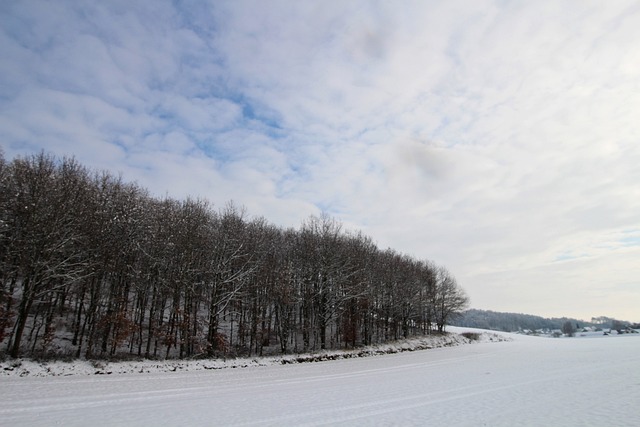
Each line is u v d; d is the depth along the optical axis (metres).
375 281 62.47
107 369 29.14
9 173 33.12
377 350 53.72
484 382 27.38
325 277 50.09
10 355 28.12
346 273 53.81
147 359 34.19
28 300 29.12
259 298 46.50
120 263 36.25
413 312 79.06
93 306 33.75
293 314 53.72
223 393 22.52
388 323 71.38
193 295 39.53
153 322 41.44
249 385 25.75
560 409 18.50
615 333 161.38
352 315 54.72
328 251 51.22
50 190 31.52
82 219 33.66
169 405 18.77
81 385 23.12
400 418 16.86
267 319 48.75
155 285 40.06
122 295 38.50
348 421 16.33
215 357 37.81
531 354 52.28
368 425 15.70
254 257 46.97
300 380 28.42
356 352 49.69
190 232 40.31
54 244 30.39
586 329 199.88
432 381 28.06
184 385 24.98
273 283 46.31
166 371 31.41
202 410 17.92
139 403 18.97
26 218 29.77
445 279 94.69
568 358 45.62
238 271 43.09
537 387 24.98
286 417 16.89
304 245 52.38
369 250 63.78
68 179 34.22
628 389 23.91
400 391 23.72
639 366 36.34
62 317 40.34
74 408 17.28
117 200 39.38
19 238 30.08
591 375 30.56
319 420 16.47
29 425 14.35
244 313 45.41
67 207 32.38
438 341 72.06
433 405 19.55
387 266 68.44
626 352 53.03
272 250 52.16
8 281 33.50
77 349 34.91
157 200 49.47
